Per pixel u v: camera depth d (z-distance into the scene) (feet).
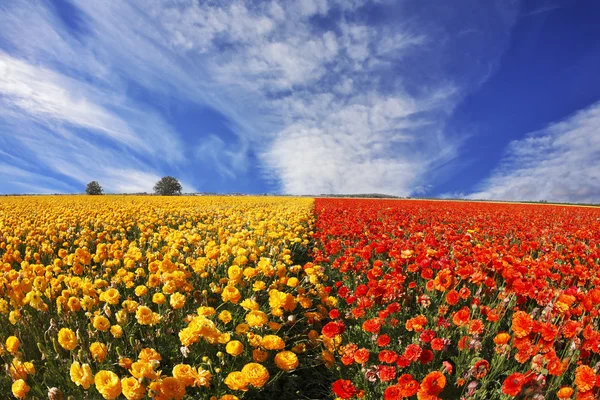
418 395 9.78
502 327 16.96
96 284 15.66
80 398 10.73
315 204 97.50
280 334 16.28
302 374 14.51
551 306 14.44
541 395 10.16
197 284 19.25
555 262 24.99
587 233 36.06
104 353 11.12
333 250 27.22
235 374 9.49
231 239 22.35
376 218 50.14
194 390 11.84
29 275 16.31
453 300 15.29
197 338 10.85
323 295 18.11
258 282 16.01
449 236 30.45
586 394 9.67
